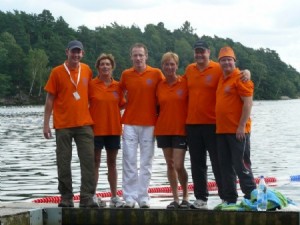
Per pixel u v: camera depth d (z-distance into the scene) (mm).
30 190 15398
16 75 115125
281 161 22578
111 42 136375
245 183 8828
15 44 116375
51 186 16047
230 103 8781
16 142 32219
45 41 127188
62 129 9266
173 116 9234
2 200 13812
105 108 9477
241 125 8695
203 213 8500
